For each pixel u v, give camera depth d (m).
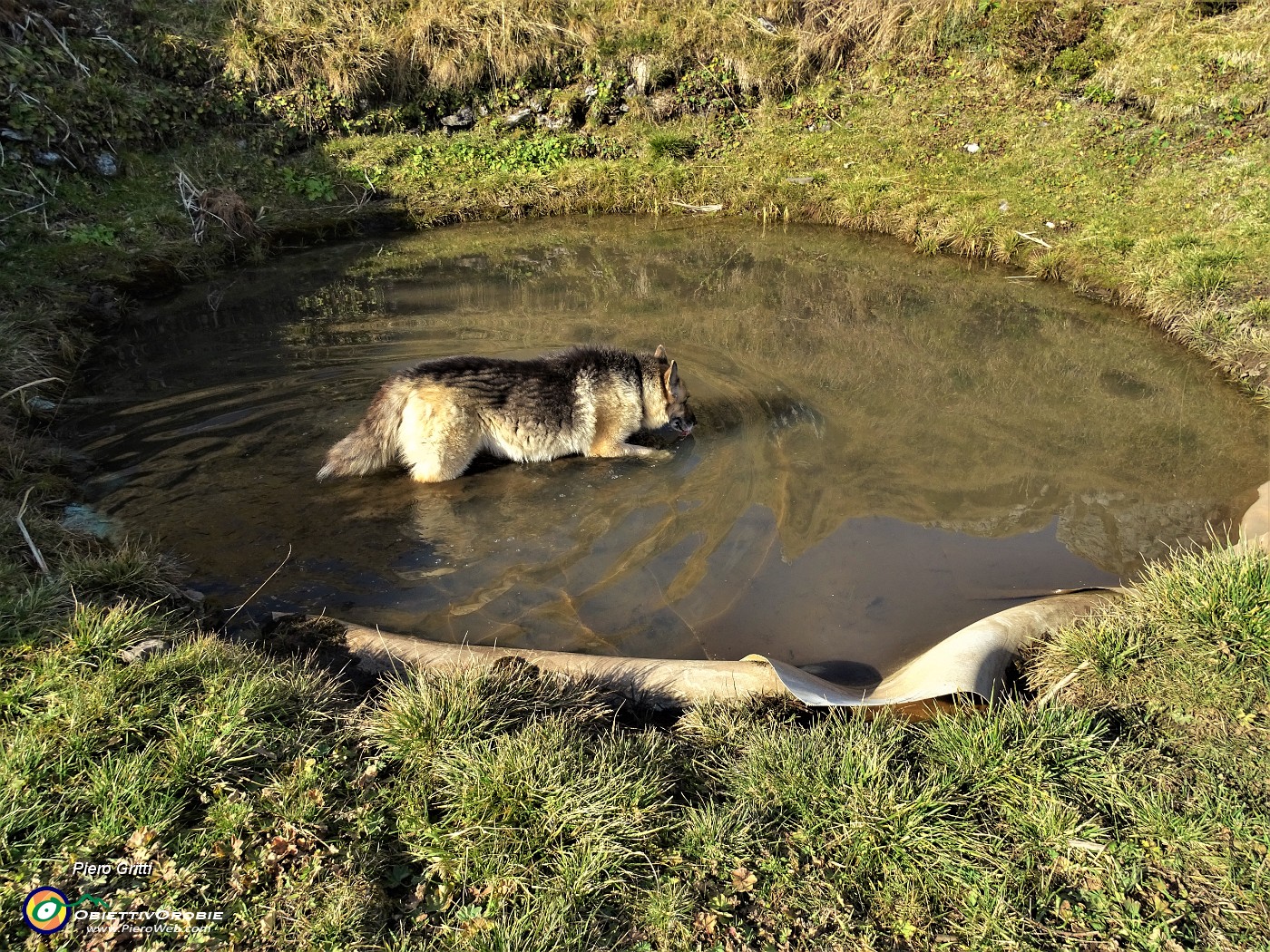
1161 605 4.15
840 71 13.04
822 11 13.19
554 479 5.76
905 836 3.09
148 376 6.89
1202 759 3.43
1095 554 4.96
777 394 6.83
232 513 5.20
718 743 3.62
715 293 8.92
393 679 3.91
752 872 2.98
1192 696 3.72
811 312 8.45
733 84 12.89
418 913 2.80
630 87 12.74
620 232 10.84
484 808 3.10
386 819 3.11
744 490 5.59
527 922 2.76
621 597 4.59
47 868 2.73
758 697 3.85
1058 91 11.62
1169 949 2.72
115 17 11.10
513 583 4.69
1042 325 8.12
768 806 3.23
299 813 3.00
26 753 3.03
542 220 11.26
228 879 2.81
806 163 11.70
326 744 3.35
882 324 8.18
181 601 4.39
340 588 4.59
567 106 12.51
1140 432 6.29
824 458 5.94
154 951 2.58
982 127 11.54
